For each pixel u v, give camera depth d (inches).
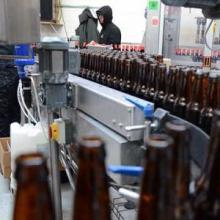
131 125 37.4
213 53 121.8
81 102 51.8
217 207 19.5
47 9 183.8
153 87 43.2
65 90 52.6
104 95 43.6
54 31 193.9
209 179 20.2
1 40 55.7
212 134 20.3
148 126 35.5
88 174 18.8
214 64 119.8
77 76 64.2
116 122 40.6
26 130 73.2
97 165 18.7
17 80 131.2
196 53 131.0
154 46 132.3
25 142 72.2
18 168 17.3
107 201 20.2
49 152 55.8
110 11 165.2
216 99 34.7
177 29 133.6
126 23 206.2
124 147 37.8
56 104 52.2
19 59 79.5
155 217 18.1
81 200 19.2
